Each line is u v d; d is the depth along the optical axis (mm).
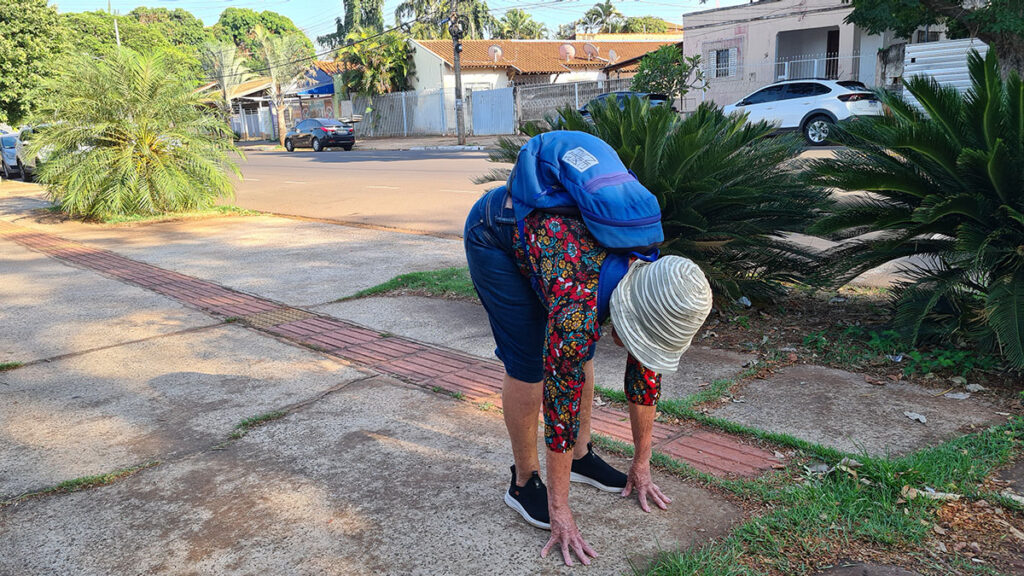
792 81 18641
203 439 3508
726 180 4832
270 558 2543
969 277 4129
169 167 12031
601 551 2508
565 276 2244
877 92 4527
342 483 3039
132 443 3490
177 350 4922
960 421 3348
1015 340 3564
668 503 2775
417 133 38844
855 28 24500
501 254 2445
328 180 17484
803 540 2486
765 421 3453
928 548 2436
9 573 2510
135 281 7195
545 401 2346
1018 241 3986
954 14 14352
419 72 39844
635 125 4785
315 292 6422
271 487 3027
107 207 11602
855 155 4508
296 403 3918
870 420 3408
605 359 4434
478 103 35156
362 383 4184
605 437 3344
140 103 11766
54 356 4875
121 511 2885
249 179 18828
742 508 2732
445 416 3678
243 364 4594
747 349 4445
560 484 2441
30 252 9172
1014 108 3852
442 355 4613
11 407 3996
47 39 27766
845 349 4297
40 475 3199
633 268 2289
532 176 2316
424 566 2465
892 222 4105
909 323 4098
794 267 5141
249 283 6895
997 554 2396
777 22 26094
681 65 22984
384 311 5684
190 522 2789
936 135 3867
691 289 2135
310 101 46844
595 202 2180
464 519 2734
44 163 12047
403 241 8914
